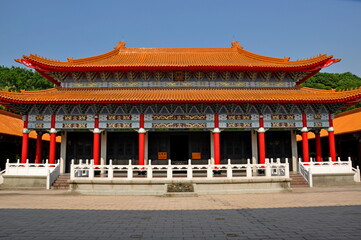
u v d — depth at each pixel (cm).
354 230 1104
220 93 3409
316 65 3422
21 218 1366
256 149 3653
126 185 2495
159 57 4066
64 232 1098
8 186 2947
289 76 3697
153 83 3622
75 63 3653
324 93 3472
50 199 2141
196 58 4028
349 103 3344
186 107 3328
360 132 3938
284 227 1161
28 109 3366
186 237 1027
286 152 3700
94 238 1016
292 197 2159
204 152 3678
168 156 3659
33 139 4644
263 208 1641
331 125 3425
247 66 3388
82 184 2505
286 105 3406
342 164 3197
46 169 2961
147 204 1853
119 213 1502
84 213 1505
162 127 3325
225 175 3164
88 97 3161
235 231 1105
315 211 1519
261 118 3356
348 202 1850
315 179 3062
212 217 1380
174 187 2434
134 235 1055
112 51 4069
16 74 11062
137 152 3662
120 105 3353
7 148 4222
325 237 1009
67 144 3638
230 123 3350
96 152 3284
